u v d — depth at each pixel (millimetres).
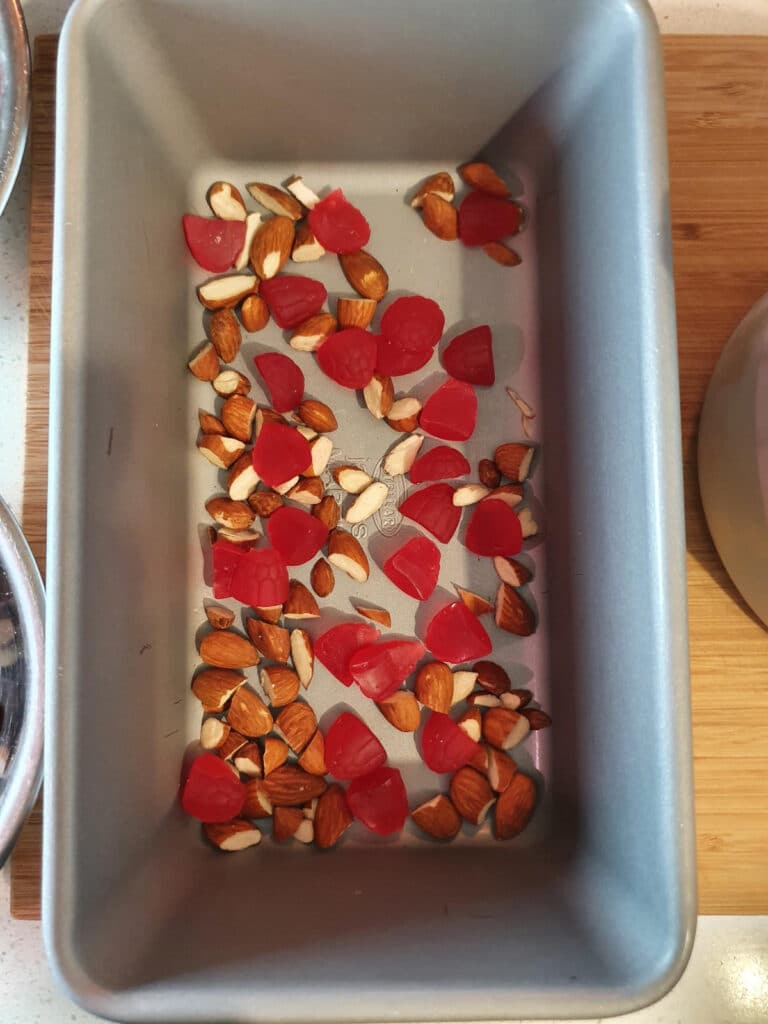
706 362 233
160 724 221
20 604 214
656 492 188
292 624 238
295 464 232
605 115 210
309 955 185
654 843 187
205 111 231
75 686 180
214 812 226
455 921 200
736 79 233
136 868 204
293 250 242
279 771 231
